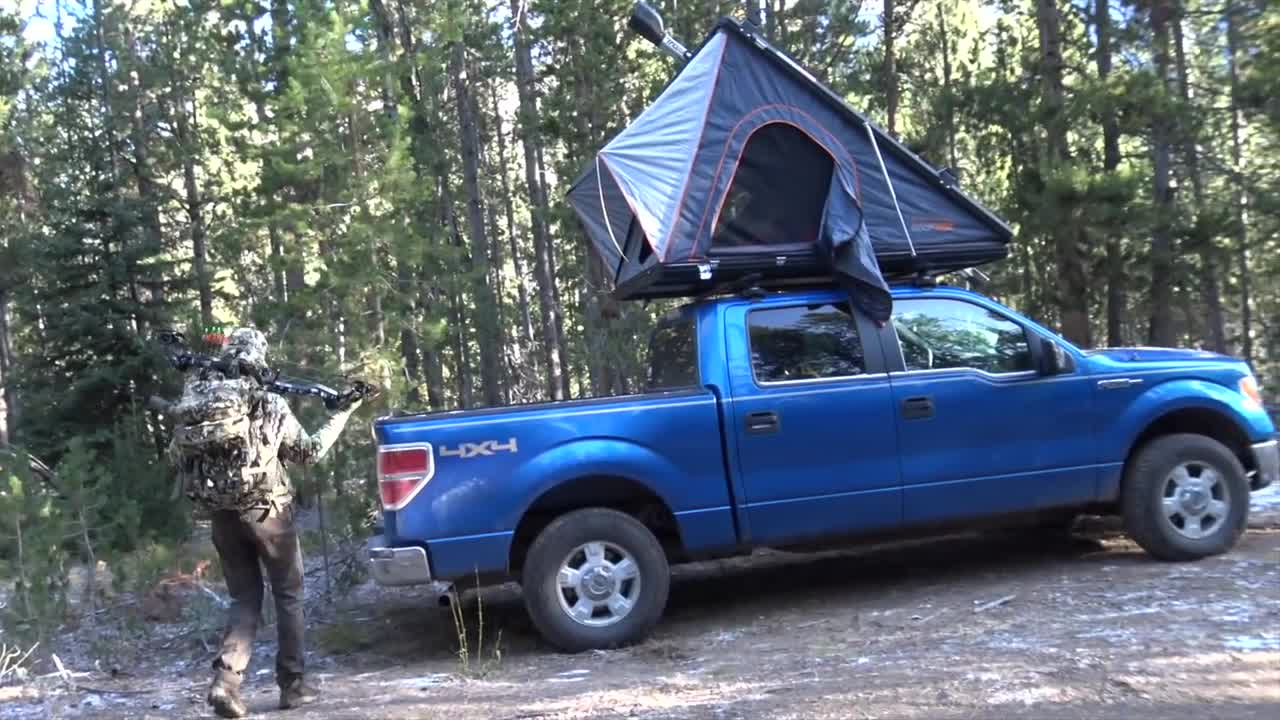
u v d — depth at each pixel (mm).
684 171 6445
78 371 18797
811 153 6590
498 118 31688
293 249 13531
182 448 4742
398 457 5734
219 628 7191
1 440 20016
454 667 5914
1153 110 13719
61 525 7000
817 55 18453
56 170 20531
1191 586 5922
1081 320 15102
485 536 5777
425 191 14023
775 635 5938
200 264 20156
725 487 6094
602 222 7766
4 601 7668
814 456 6191
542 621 5891
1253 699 4043
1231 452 6754
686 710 4477
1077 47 17266
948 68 22578
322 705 5086
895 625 5805
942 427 6355
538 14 19750
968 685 4453
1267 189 13797
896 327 6492
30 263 19672
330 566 8266
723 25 6727
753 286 6477
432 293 15188
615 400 6047
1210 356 7062
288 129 13180
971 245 6742
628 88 19469
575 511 6008
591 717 4504
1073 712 4031
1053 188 13867
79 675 6410
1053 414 6508
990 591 6402
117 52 20938
